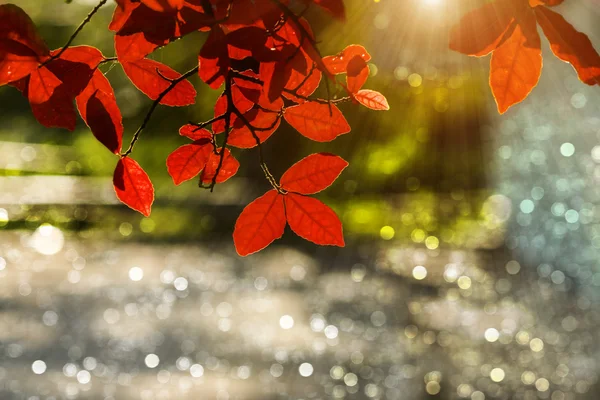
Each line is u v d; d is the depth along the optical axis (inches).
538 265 362.9
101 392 218.7
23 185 550.0
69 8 501.0
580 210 415.8
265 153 525.0
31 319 286.2
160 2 34.3
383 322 288.2
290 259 394.3
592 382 229.3
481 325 282.2
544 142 498.0
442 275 356.8
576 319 287.0
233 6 34.8
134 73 39.3
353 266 379.2
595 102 504.4
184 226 467.5
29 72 36.7
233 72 36.9
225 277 359.9
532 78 34.4
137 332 274.4
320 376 234.7
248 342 265.6
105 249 418.0
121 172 38.3
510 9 33.4
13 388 219.3
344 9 34.8
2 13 35.4
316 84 39.4
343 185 514.6
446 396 219.3
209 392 220.8
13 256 394.9
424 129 523.2
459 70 485.1
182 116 546.0
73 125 37.8
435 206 490.0
